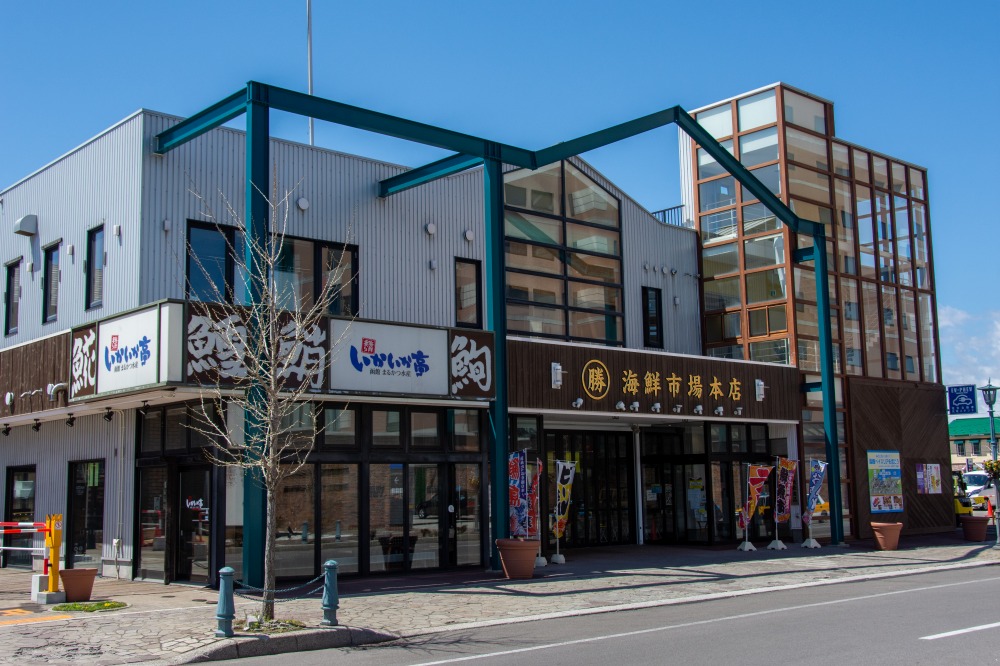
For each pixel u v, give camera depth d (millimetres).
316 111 16531
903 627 11305
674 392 22469
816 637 10633
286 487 16516
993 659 9086
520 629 11922
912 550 23172
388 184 20312
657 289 26281
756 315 26531
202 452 15703
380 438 17922
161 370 14297
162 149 17516
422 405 18578
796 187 26828
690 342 26969
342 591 15453
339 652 10625
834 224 27844
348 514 17375
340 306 19453
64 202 20062
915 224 31125
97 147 18984
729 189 27578
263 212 15383
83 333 16641
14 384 19469
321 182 19469
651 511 25234
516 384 19453
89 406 17266
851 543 24938
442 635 11609
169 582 16266
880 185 29938
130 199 17688
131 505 17344
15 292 21922
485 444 19531
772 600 14508
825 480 25047
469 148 18750
